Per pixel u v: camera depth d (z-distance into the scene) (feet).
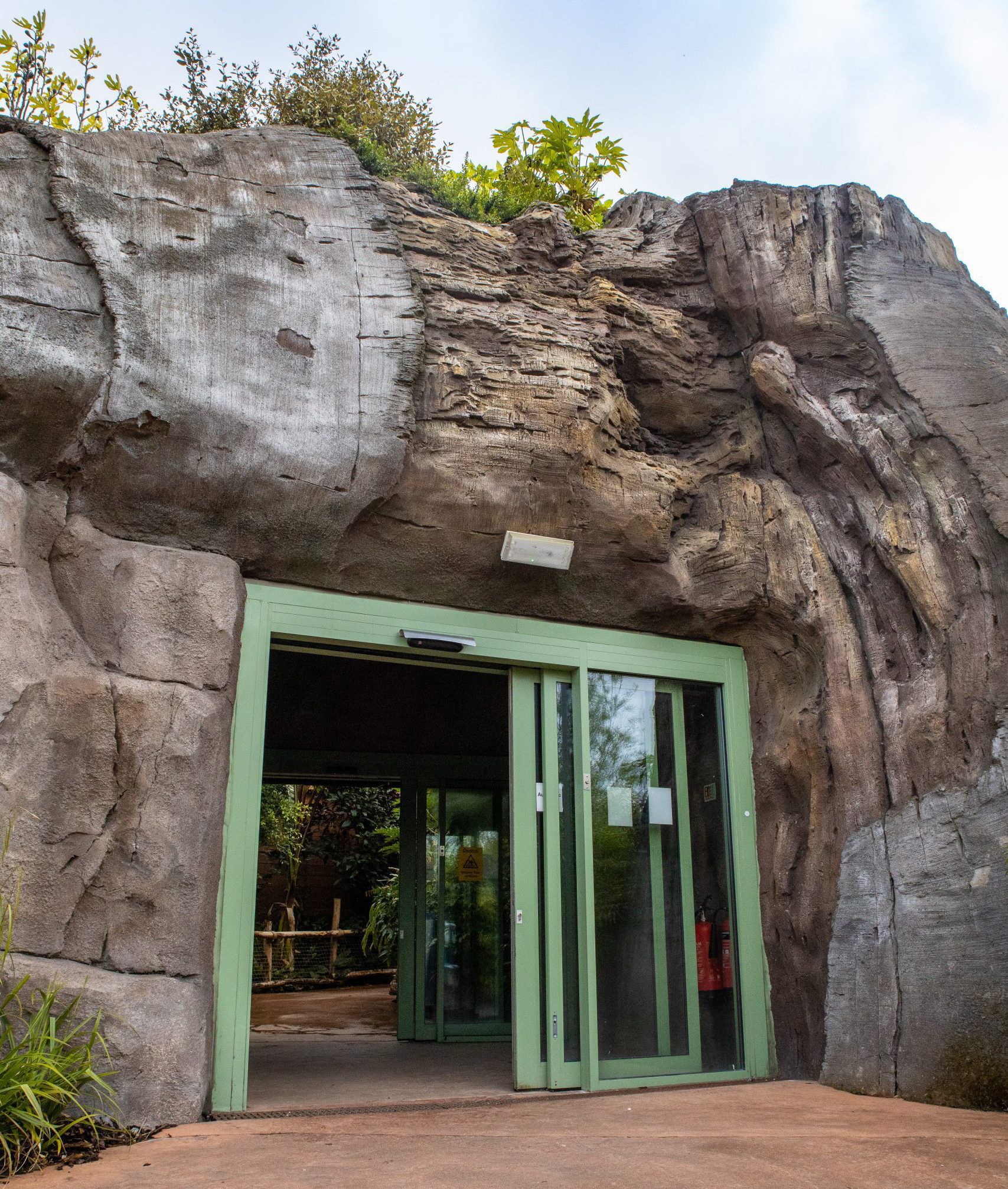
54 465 14.94
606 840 18.44
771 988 18.92
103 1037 12.41
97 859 13.37
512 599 18.61
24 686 13.29
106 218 15.52
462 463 17.70
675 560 19.94
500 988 27.43
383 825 54.03
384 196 19.19
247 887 15.02
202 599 15.26
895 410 19.29
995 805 15.40
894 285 20.45
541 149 29.35
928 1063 15.16
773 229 21.18
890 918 16.46
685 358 21.30
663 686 19.99
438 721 29.30
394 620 17.52
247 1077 14.44
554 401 18.47
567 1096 16.37
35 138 15.53
